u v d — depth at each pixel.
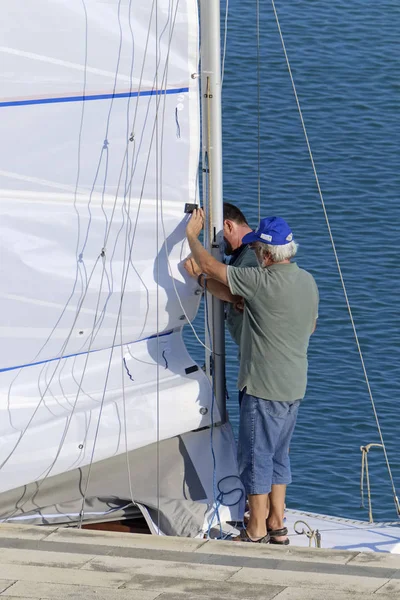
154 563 14.98
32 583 14.30
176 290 18.22
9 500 17.16
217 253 18.61
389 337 43.84
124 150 17.39
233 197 54.72
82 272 17.23
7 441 16.53
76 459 17.06
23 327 16.84
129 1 17.09
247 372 17.92
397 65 72.56
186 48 17.64
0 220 16.34
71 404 17.20
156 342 18.44
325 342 43.47
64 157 16.81
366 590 14.26
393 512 34.41
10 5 15.98
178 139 17.84
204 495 18.23
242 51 72.69
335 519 20.42
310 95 67.25
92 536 15.85
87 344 17.55
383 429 38.41
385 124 64.12
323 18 79.69
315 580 14.54
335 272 48.44
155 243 17.94
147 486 17.91
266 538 18.16
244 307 17.95
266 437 17.97
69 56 16.62
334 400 39.91
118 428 17.48
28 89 16.33
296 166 58.16
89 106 16.94
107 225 17.36
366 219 53.12
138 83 17.33
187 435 18.59
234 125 62.19
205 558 15.22
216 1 18.03
